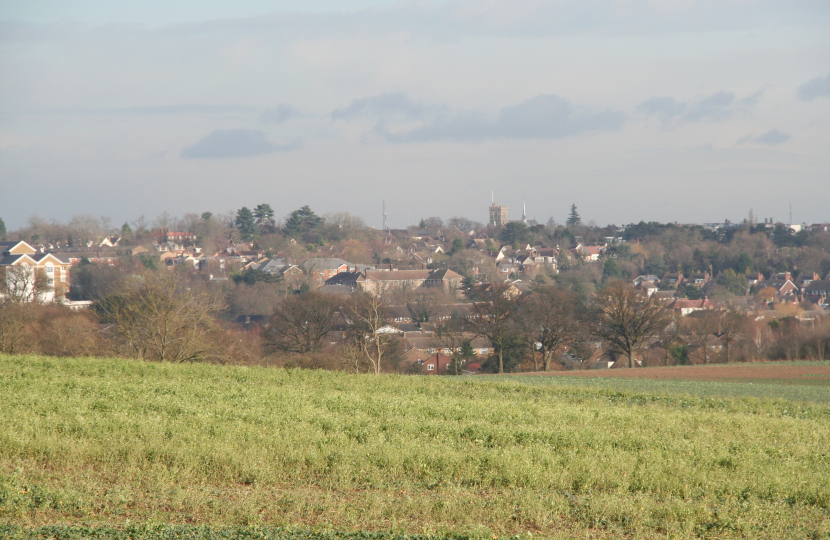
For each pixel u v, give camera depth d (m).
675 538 33.34
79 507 33.94
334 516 34.75
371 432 51.66
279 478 40.56
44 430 45.78
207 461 41.25
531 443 50.44
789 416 76.69
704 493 40.16
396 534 31.86
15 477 36.38
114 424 48.66
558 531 34.22
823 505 39.59
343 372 106.62
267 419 54.84
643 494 39.69
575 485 41.62
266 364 147.25
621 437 53.72
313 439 47.81
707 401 88.94
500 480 41.31
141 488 37.81
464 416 63.56
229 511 34.31
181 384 78.81
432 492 38.81
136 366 97.81
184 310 134.88
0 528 30.62
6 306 172.88
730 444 53.38
